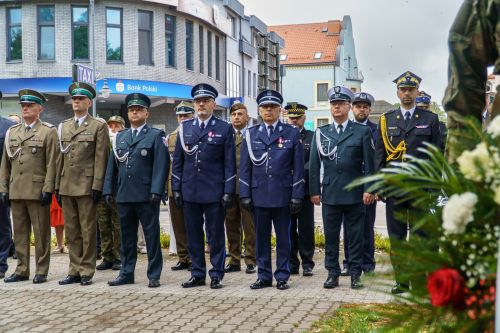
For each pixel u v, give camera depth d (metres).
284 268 7.73
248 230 9.09
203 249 8.00
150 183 7.94
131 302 6.99
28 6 29.41
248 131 7.91
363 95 9.32
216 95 8.16
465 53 3.06
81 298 7.23
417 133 7.09
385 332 2.86
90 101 8.36
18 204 8.34
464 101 3.07
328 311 6.37
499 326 2.28
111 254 9.48
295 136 7.76
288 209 7.75
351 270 7.69
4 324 6.08
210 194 7.82
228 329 5.76
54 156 8.20
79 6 29.64
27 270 8.42
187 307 6.71
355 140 7.64
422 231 2.71
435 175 2.74
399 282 2.74
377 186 2.79
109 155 8.20
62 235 10.97
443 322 2.66
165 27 31.52
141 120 8.08
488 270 2.47
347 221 7.70
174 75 31.83
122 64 29.91
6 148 8.36
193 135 7.94
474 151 2.56
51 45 29.69
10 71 29.73
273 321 6.01
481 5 3.02
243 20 42.50
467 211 2.49
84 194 8.03
